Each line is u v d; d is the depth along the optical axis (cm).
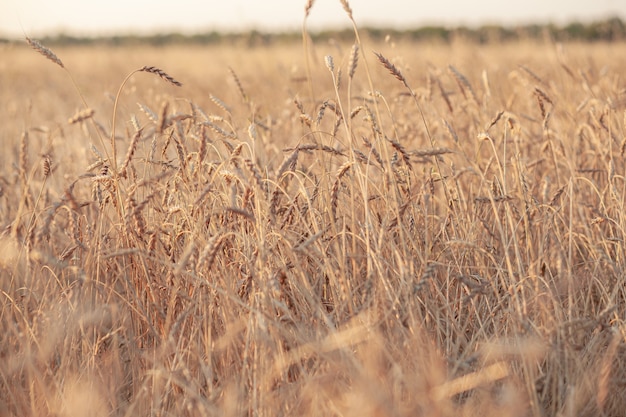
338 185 297
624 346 288
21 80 1407
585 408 260
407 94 487
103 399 272
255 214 303
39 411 276
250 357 272
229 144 344
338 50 627
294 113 534
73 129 646
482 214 378
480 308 324
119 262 332
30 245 306
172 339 269
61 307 297
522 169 383
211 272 295
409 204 331
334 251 330
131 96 757
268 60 996
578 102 592
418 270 319
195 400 261
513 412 222
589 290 322
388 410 208
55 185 485
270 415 250
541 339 267
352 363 246
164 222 314
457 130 485
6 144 662
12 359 285
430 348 251
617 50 1066
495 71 748
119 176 313
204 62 1325
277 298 267
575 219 372
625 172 413
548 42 925
